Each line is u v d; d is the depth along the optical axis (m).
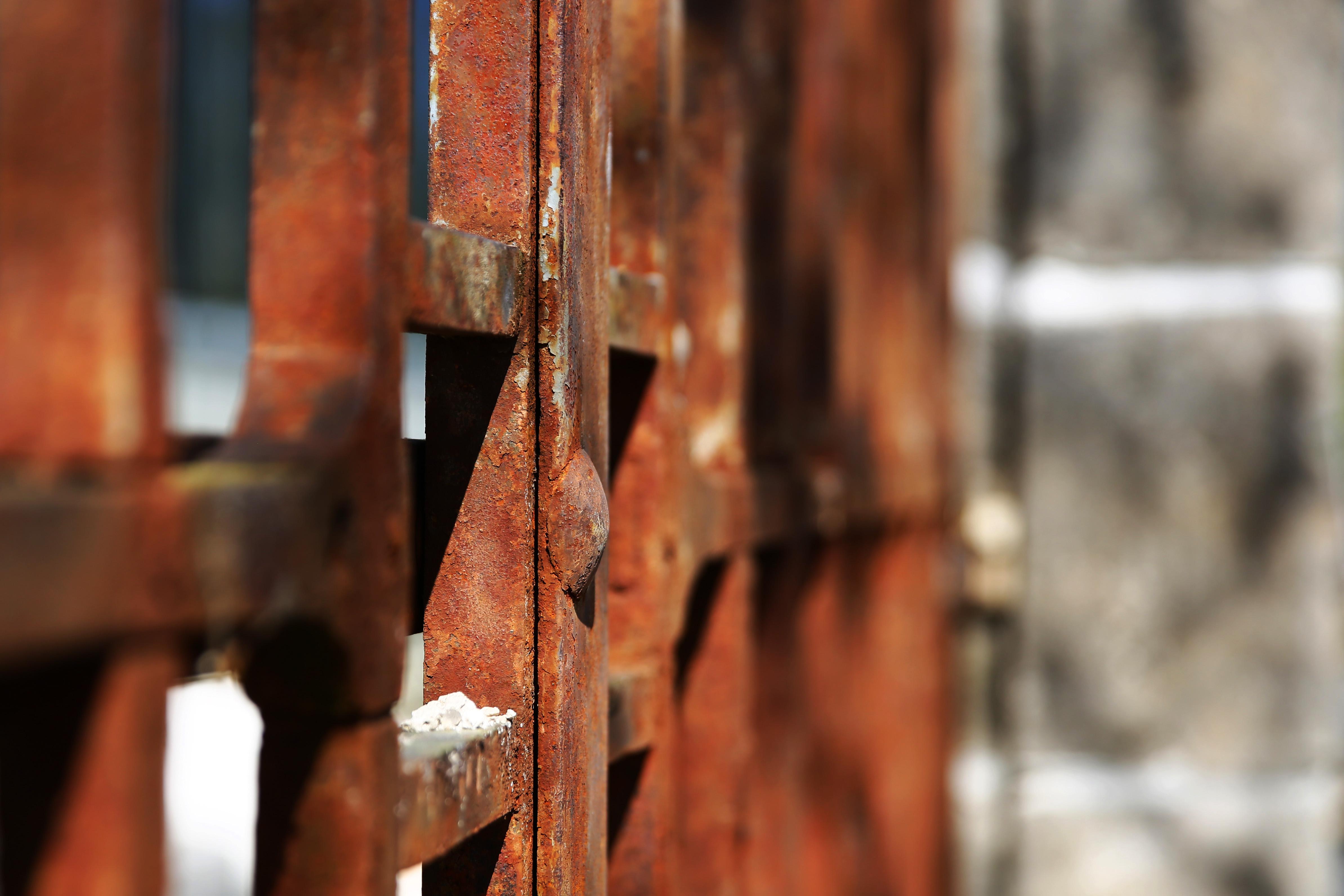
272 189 0.51
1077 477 1.30
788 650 0.78
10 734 0.47
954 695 1.31
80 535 0.46
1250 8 1.26
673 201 0.64
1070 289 1.31
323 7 0.51
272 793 0.51
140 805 0.47
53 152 0.46
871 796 1.02
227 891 1.56
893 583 1.09
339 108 0.51
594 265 0.58
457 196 0.56
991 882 1.31
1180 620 1.27
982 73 1.32
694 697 0.70
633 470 0.63
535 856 0.57
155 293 0.47
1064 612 1.30
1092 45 1.30
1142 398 1.29
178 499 0.47
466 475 0.56
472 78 0.56
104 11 0.46
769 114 0.76
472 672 0.56
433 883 0.57
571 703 0.57
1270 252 1.26
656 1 0.63
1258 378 1.26
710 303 0.71
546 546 0.56
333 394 0.51
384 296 0.51
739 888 0.71
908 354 1.12
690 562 0.65
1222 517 1.26
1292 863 1.24
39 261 0.46
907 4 1.12
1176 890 1.27
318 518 0.50
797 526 0.76
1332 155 1.25
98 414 0.46
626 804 0.63
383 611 0.51
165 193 0.47
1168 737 1.27
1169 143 1.28
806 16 0.82
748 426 0.76
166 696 0.47
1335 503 1.25
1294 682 1.25
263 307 0.51
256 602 0.48
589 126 0.58
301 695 0.51
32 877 0.47
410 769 0.53
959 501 1.31
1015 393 1.31
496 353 0.56
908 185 1.13
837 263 0.88
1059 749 1.30
